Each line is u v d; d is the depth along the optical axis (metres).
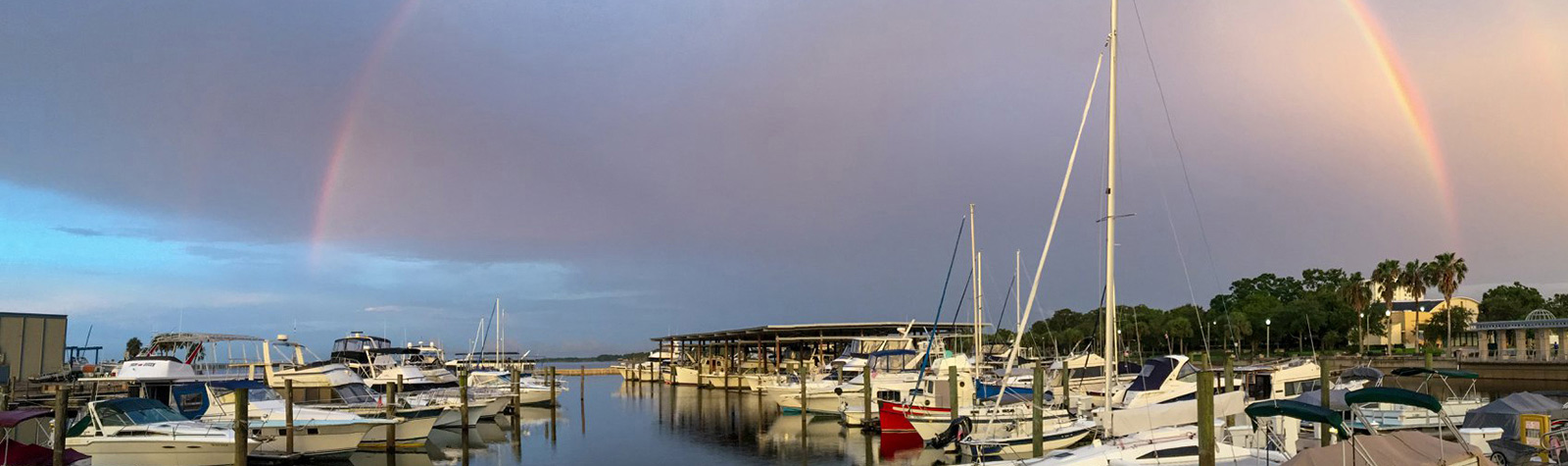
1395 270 88.94
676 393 72.19
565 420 48.59
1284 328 102.12
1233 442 24.83
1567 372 64.81
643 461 32.97
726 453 34.62
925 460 31.84
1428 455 16.39
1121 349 78.12
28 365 55.38
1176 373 39.34
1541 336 74.94
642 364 95.75
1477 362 70.38
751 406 57.28
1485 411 25.94
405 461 33.03
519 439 40.00
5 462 24.06
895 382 44.84
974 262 49.19
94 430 28.08
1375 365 74.00
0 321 54.03
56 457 24.67
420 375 54.97
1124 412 23.38
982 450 28.47
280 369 42.62
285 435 30.94
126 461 27.84
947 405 36.53
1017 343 30.94
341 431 31.55
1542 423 23.56
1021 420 31.77
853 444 36.34
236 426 27.08
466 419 39.00
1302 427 27.50
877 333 81.06
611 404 59.91
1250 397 42.78
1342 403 28.38
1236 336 99.56
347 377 41.59
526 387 58.41
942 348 59.09
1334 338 102.50
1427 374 35.34
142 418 29.08
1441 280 85.19
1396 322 114.56
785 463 31.78
